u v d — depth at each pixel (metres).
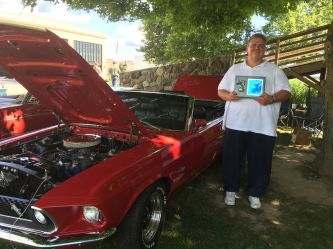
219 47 15.91
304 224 3.76
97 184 2.47
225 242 3.27
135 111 4.22
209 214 3.85
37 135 3.78
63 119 3.96
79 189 2.42
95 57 34.88
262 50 3.67
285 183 5.04
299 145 7.59
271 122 3.79
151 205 3.04
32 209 2.41
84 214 2.34
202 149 4.05
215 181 4.93
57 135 3.85
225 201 4.16
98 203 2.33
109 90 2.80
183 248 3.12
